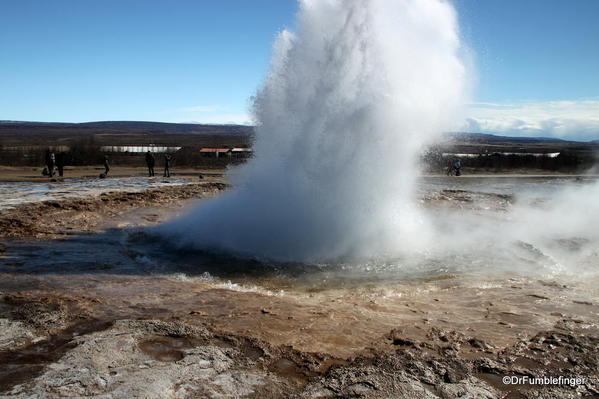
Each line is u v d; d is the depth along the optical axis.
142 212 12.59
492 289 6.27
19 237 9.34
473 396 3.35
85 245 8.80
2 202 13.06
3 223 10.41
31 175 25.30
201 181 22.20
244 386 3.47
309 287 6.50
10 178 23.19
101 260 7.66
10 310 5.04
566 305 5.51
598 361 3.93
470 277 6.92
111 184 20.00
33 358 3.85
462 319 5.02
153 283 6.43
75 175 25.98
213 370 3.71
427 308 5.45
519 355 4.06
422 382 3.56
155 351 4.04
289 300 5.77
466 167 37.56
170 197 15.45
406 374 3.68
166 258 7.95
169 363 3.80
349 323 4.88
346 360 3.96
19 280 6.34
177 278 6.79
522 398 3.34
